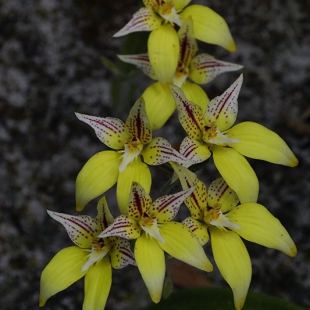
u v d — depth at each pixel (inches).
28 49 20.0
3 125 19.7
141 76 19.4
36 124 19.8
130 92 19.3
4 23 20.0
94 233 15.6
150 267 15.1
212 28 16.9
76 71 20.0
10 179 19.6
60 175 19.7
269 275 19.4
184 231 15.3
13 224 19.4
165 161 15.4
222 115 15.8
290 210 19.7
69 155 19.7
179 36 16.6
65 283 15.4
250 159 19.9
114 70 18.7
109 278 15.5
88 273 15.5
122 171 15.5
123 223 15.3
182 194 15.3
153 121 16.7
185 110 15.6
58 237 19.4
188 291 17.0
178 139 19.8
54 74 20.0
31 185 19.6
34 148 19.7
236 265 15.4
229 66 16.8
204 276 19.3
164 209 15.4
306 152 20.0
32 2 20.0
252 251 19.5
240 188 15.5
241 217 15.6
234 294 15.4
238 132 15.8
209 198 15.7
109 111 19.9
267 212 15.6
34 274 19.3
